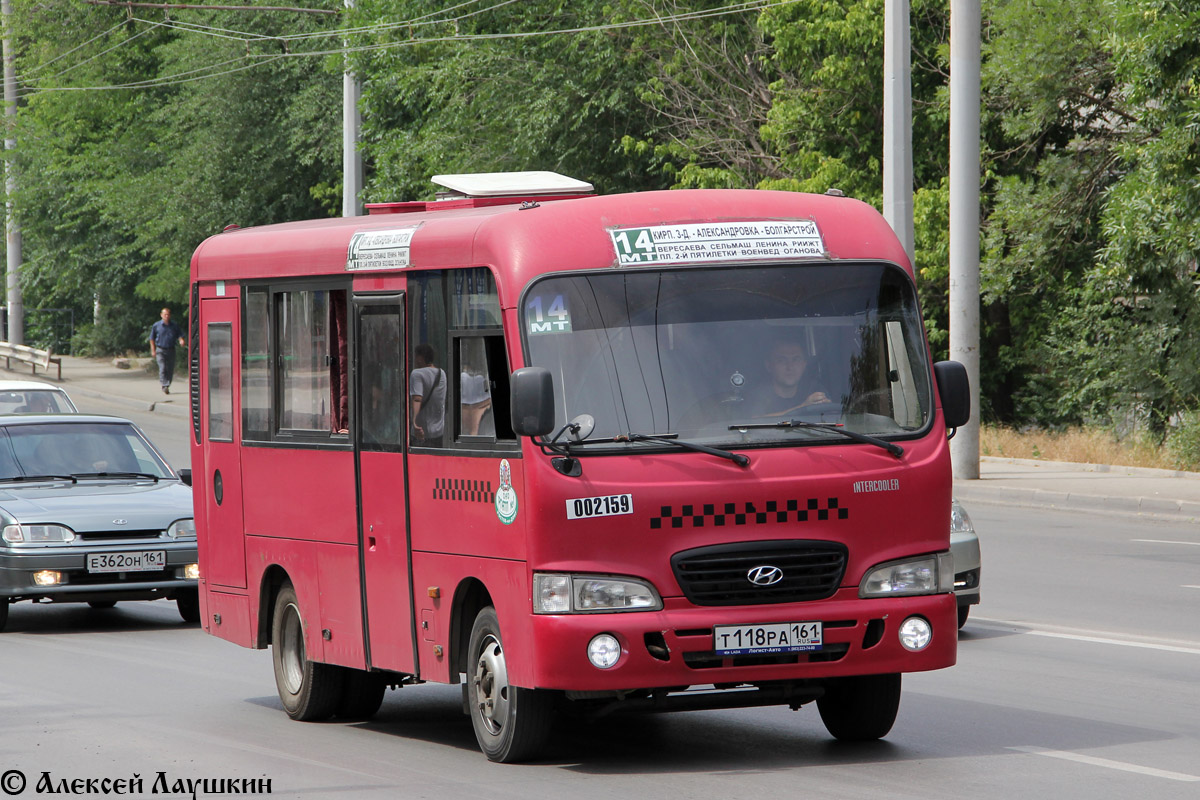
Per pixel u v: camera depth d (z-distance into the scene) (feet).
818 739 84.07
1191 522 189.47
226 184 444.96
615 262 76.59
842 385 77.36
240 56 437.99
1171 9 193.88
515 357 75.05
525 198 92.68
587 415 74.43
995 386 298.15
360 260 88.17
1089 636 114.83
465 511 78.89
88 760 81.51
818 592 74.84
